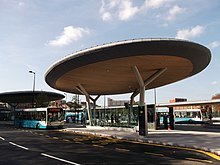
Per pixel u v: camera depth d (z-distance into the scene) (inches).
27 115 1592.0
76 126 1656.0
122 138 833.5
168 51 751.1
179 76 1176.2
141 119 838.5
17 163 404.8
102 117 1476.4
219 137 797.9
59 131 1244.5
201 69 1027.3
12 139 820.6
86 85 1433.3
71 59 849.5
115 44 729.6
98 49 756.0
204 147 564.7
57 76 1091.3
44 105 2327.8
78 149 573.3
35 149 574.9
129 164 393.4
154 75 1021.2
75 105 2635.3
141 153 510.6
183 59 832.3
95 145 651.5
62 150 556.7
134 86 1481.3
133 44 719.7
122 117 1237.7
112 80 1253.7
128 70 1015.6
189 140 715.4
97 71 1007.0
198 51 792.3
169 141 692.7
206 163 405.4
